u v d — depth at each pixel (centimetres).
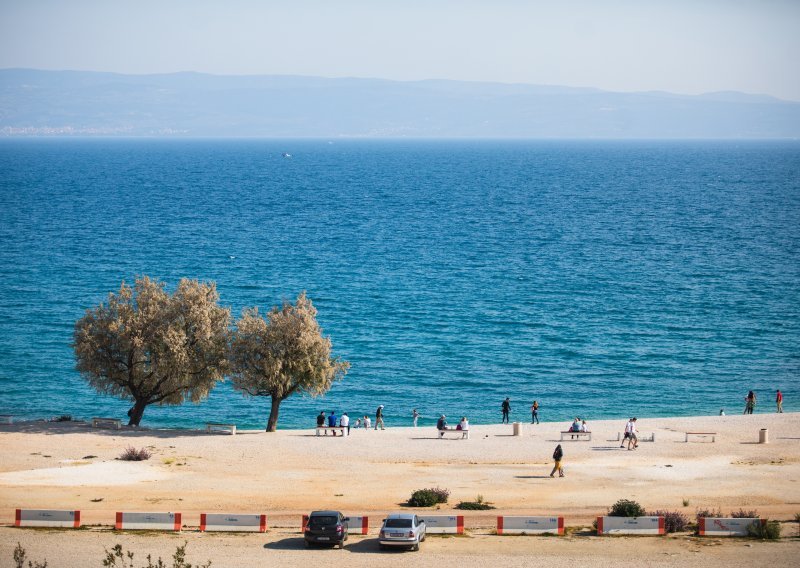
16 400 19888
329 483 13338
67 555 10200
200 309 17025
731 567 10069
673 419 17888
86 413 19275
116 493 12600
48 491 12581
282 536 11131
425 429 17200
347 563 10162
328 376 17100
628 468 14212
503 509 12206
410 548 10594
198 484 13125
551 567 10056
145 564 9931
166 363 16562
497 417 19525
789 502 12562
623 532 11306
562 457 14900
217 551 10519
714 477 13712
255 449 15188
